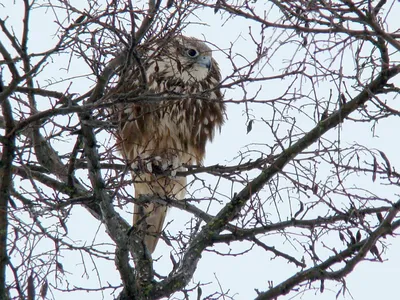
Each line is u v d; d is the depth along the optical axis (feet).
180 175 39.78
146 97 29.30
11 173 30.09
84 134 30.99
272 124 33.14
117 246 31.78
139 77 30.30
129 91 30.27
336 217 33.65
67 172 35.73
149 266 34.24
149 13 28.63
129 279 32.19
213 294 32.55
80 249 30.17
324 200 31.78
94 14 29.14
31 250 28.94
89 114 30.45
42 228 29.30
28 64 28.78
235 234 35.19
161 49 30.14
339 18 26.81
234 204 35.88
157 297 33.45
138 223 33.24
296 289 32.17
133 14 28.09
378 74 32.04
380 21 28.91
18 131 29.99
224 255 34.22
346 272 31.73
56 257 29.01
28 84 31.68
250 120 33.01
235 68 28.76
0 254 29.40
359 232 33.14
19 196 30.91
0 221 29.63
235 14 27.91
